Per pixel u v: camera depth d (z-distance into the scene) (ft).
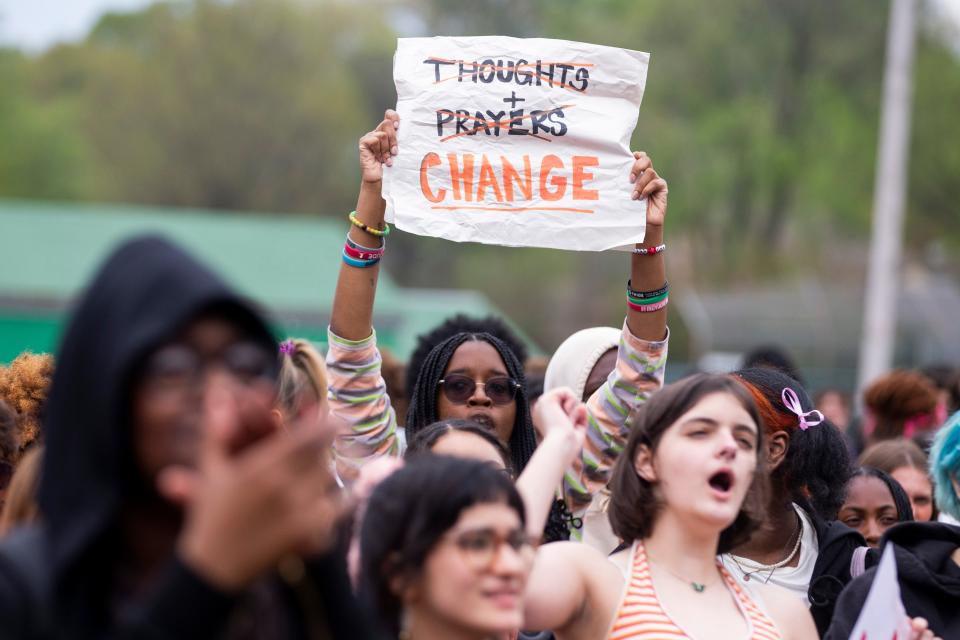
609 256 173.99
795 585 16.57
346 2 188.55
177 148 167.43
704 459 12.88
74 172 167.43
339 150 172.55
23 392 16.83
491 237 17.17
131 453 7.35
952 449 15.99
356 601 8.10
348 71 188.03
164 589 6.73
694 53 131.95
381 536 10.83
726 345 103.35
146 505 7.54
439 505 10.68
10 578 7.37
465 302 70.85
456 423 15.61
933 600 14.70
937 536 15.14
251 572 6.78
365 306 17.10
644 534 13.42
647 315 17.47
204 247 62.44
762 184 130.93
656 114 133.18
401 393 26.30
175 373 7.27
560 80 17.53
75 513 7.27
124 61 171.83
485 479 10.90
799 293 101.55
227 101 167.12
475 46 17.56
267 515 6.70
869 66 127.03
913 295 104.06
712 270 144.05
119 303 7.30
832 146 126.62
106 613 7.41
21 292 51.24
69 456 7.32
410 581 10.73
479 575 10.62
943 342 103.19
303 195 170.50
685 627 12.66
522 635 15.01
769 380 17.22
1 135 167.02
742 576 16.30
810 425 16.83
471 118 17.37
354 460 16.85
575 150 17.42
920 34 118.01
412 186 17.21
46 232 61.21
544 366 28.81
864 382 65.82
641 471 13.42
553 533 17.06
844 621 14.08
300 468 6.74
